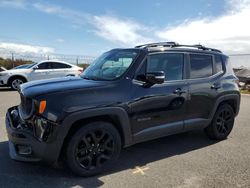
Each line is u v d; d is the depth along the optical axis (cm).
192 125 491
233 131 628
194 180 376
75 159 367
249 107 984
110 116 390
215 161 444
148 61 436
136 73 420
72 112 352
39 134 349
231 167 420
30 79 1366
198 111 498
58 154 355
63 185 357
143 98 415
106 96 382
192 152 485
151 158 455
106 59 476
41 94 358
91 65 505
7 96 1138
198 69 505
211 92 514
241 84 1734
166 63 459
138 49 449
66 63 1434
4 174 383
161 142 538
